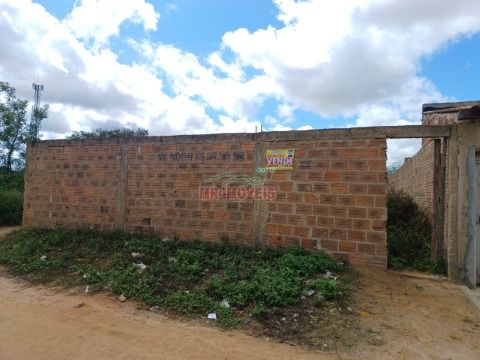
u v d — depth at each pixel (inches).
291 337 164.2
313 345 157.5
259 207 279.4
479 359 148.6
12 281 248.7
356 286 218.5
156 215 316.5
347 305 193.9
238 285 210.2
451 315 188.5
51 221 365.7
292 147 271.1
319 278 222.7
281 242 271.3
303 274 227.8
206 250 278.4
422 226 334.6
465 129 237.0
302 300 196.9
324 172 261.0
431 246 265.3
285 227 270.7
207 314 187.6
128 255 274.1
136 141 327.6
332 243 256.5
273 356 147.4
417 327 174.6
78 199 353.1
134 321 181.9
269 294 196.2
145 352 148.7
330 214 257.9
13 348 150.3
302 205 266.1
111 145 339.0
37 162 377.7
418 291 217.5
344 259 252.4
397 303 200.1
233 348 153.5
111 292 220.2
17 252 303.1
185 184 306.3
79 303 205.3
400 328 173.2
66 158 361.1
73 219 354.3
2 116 716.0
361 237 249.3
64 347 152.3
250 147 284.8
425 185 353.7
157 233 315.3
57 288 232.8
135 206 325.7
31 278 252.7
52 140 368.8
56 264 269.3
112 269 251.8
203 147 301.3
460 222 236.4
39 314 189.9
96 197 343.9
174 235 308.3
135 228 324.5
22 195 532.7
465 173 236.4
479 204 238.7
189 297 203.6
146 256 269.9
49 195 368.8
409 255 275.4
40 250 305.1
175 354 147.4
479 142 233.9
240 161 287.7
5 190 560.1
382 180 246.2
